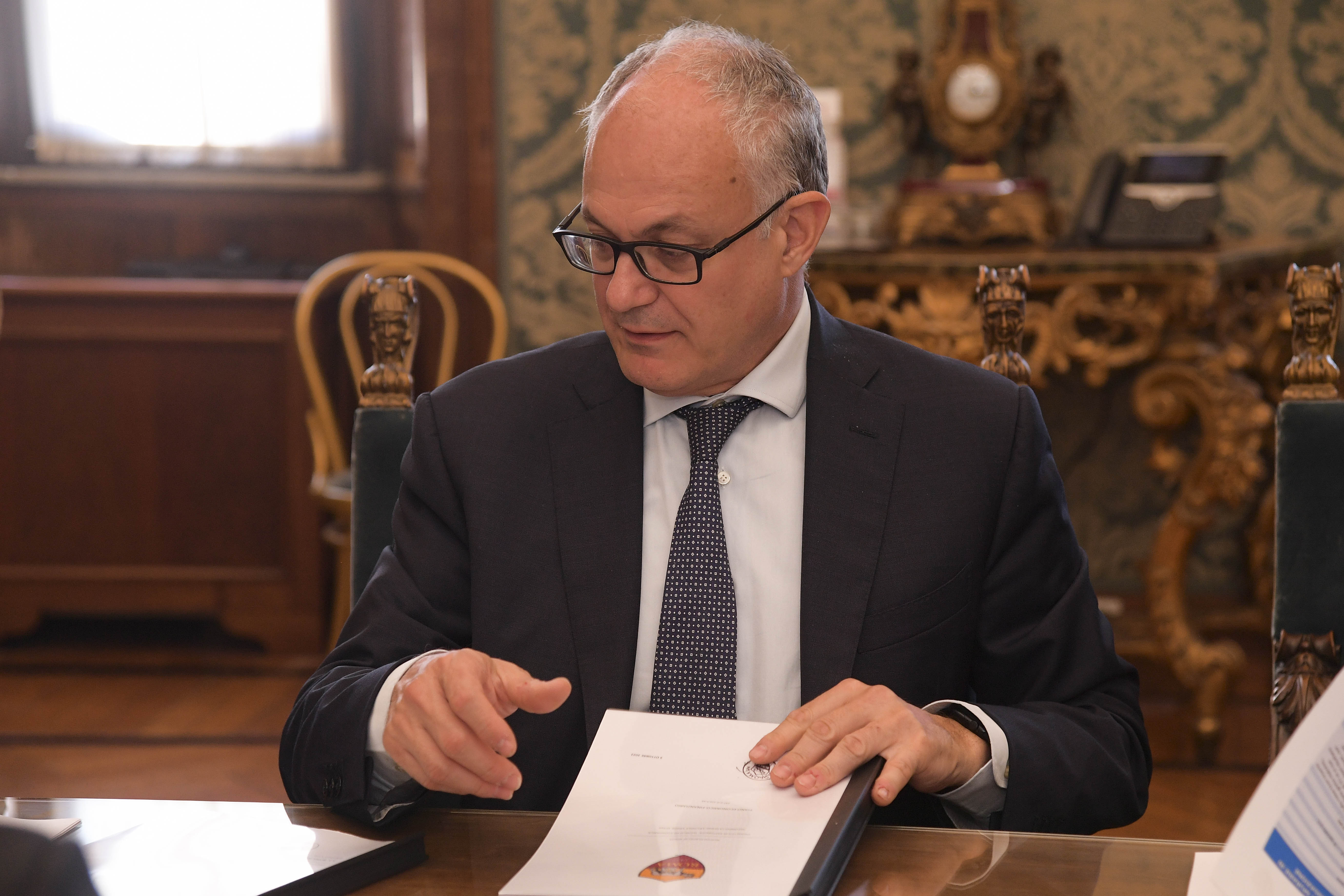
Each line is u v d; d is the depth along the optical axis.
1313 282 1.30
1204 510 2.87
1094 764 1.04
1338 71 3.31
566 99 3.47
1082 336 3.17
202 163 3.95
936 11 3.37
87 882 0.72
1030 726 1.03
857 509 1.16
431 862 0.85
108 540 3.58
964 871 0.82
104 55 3.89
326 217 3.96
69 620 3.89
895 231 3.16
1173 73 3.34
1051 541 1.18
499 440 1.22
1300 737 0.76
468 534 1.20
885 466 1.17
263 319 3.50
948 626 1.14
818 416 1.20
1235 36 3.32
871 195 3.45
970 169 3.22
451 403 1.25
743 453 1.20
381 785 0.95
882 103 3.41
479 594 1.17
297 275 3.77
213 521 3.58
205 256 3.96
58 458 3.55
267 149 3.94
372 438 1.38
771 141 1.09
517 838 0.88
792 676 1.14
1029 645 1.16
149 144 3.93
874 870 0.82
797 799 0.85
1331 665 1.25
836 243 3.04
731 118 1.06
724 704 1.13
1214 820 2.46
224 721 3.07
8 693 3.28
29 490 3.56
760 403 1.20
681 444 1.22
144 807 0.93
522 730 1.14
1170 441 3.28
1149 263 2.81
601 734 0.93
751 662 1.15
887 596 1.13
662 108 1.05
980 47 3.22
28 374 3.52
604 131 1.07
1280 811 0.74
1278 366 3.05
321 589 3.58
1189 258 2.78
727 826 0.82
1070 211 3.39
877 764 0.90
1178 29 3.32
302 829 0.88
